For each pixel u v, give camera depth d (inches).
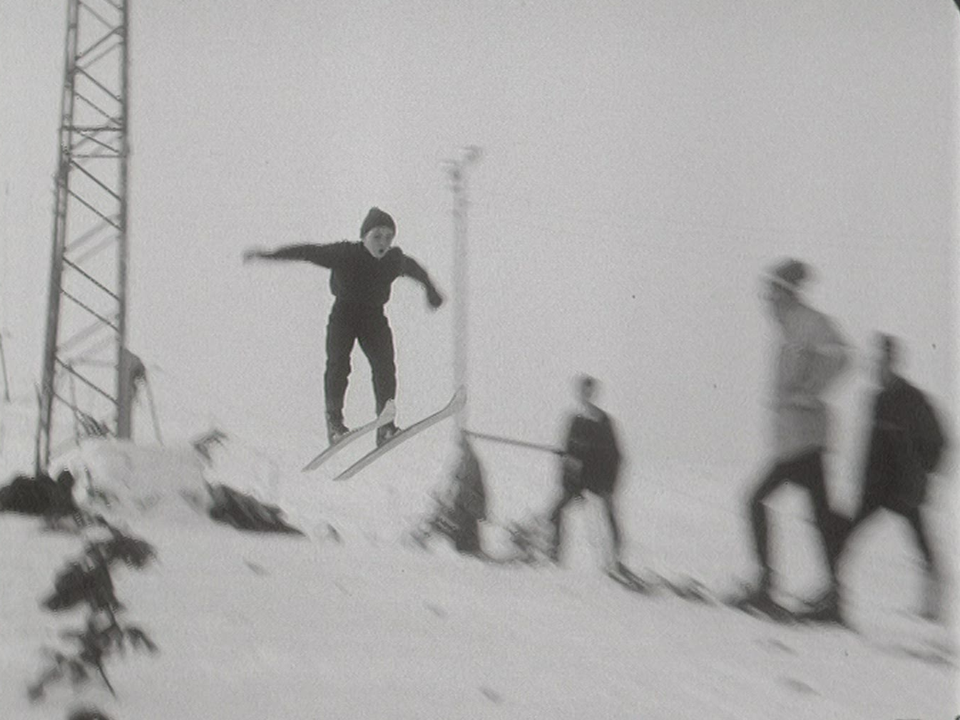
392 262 390.3
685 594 363.6
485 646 269.6
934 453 355.6
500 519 583.5
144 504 428.5
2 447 700.7
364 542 452.1
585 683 247.3
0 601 249.6
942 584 359.9
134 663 222.2
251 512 439.5
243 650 240.7
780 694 256.1
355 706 213.6
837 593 344.2
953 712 251.1
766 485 348.2
